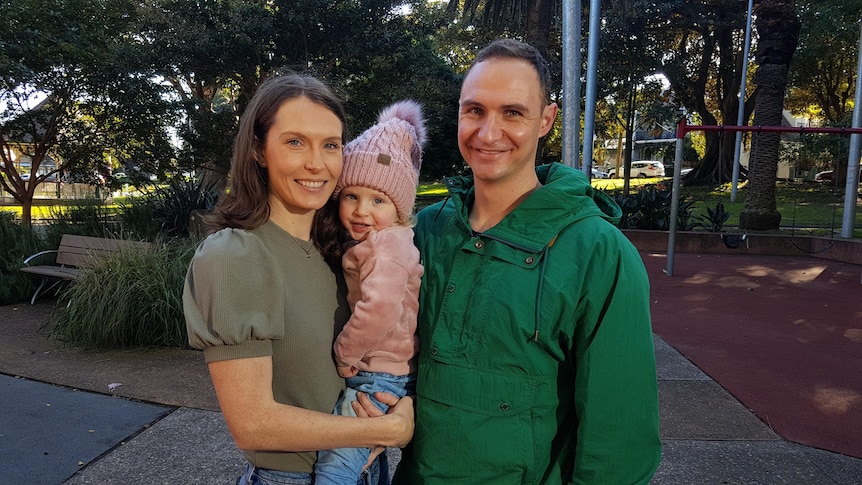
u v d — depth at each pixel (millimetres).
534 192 1462
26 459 3070
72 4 10461
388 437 1383
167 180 13203
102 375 4355
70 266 6781
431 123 16828
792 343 5734
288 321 1384
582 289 1351
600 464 1336
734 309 7242
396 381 1490
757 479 3021
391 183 1568
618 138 45406
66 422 3529
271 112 1407
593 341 1348
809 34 24391
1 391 4000
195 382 4238
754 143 14766
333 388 1467
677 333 6098
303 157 1403
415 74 17031
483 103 1483
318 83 1474
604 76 22422
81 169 11805
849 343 5734
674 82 25297
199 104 14438
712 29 24578
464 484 1377
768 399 4207
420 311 1555
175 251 5969
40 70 10148
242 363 1283
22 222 8305
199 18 14758
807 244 12328
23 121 10844
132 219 8492
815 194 22156
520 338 1348
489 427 1362
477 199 1600
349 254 1543
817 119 37625
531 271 1385
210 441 3311
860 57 12406
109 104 11445
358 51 15430
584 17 20062
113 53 11438
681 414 3887
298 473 1429
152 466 3027
